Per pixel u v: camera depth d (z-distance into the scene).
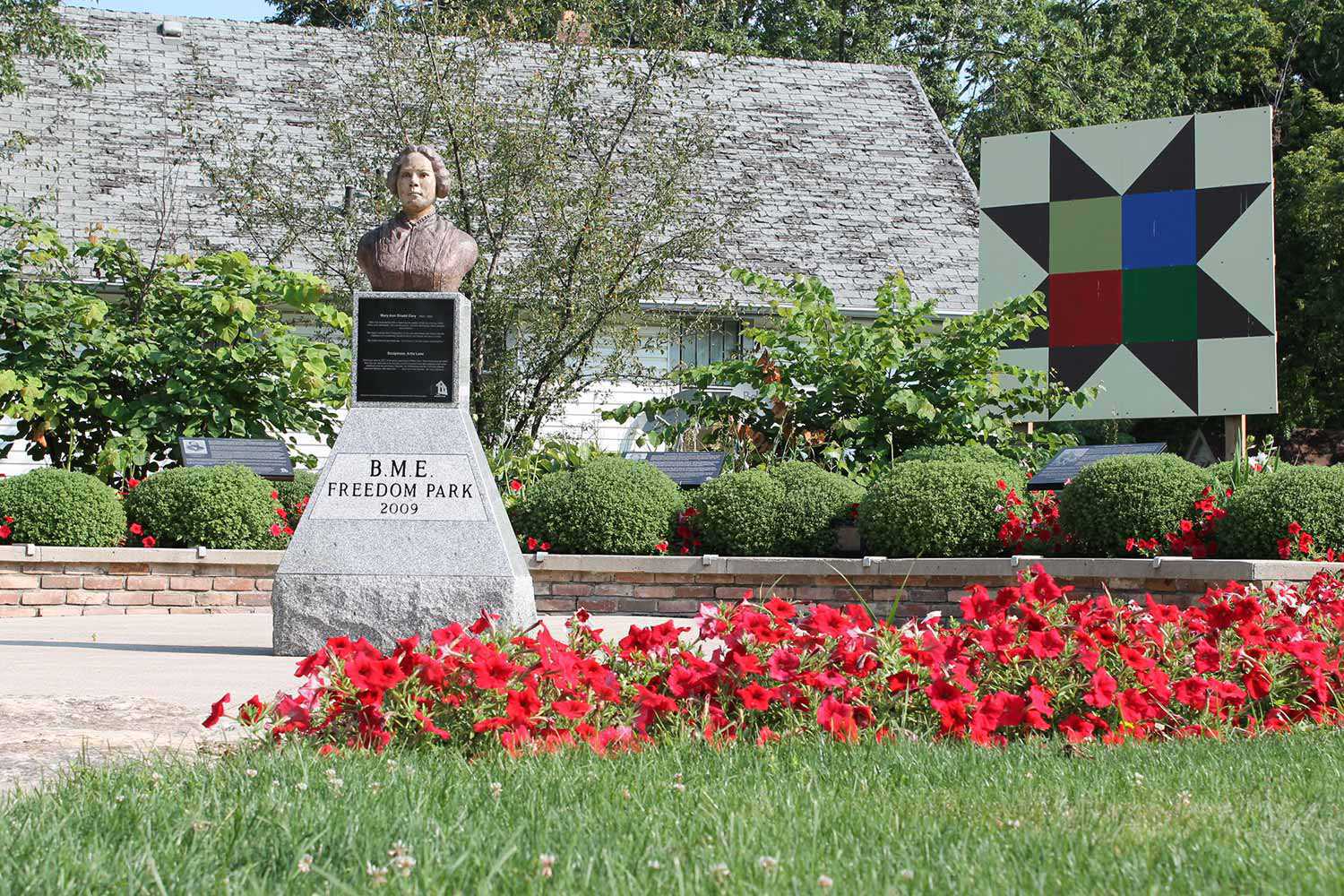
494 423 16.47
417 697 4.72
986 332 14.33
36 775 4.32
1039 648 5.29
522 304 16.53
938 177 24.09
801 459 14.51
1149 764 4.60
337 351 14.75
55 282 15.06
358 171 17.17
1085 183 15.47
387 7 16.70
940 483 11.19
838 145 24.34
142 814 3.60
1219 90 36.59
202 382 14.42
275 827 3.48
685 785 4.07
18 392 13.98
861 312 20.80
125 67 22.17
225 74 22.45
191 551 11.97
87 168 20.09
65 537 11.91
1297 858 3.37
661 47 17.75
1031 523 11.09
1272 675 5.69
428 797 3.83
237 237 18.84
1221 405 14.77
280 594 8.11
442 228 8.55
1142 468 10.77
